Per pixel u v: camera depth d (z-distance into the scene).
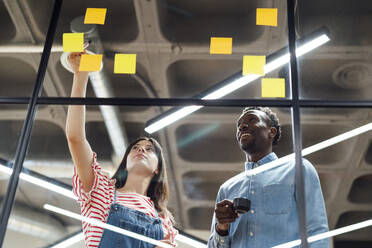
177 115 2.42
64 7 2.85
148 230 1.97
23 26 2.85
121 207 1.99
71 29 2.68
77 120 2.11
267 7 2.74
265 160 2.05
